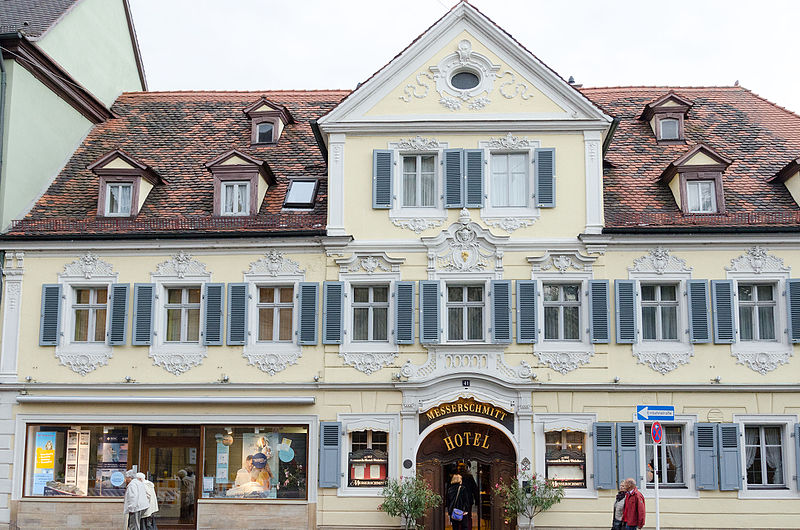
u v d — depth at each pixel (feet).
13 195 81.05
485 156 77.71
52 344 77.51
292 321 77.56
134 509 68.54
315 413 75.41
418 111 78.43
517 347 74.95
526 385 73.82
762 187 81.76
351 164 78.28
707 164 79.10
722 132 91.35
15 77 81.35
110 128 96.12
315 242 77.30
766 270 75.20
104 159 81.97
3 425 77.46
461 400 74.43
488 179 77.71
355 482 74.74
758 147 88.28
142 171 82.12
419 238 76.74
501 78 78.69
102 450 77.36
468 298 77.15
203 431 76.64
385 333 76.69
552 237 76.13
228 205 81.10
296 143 90.94
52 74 86.43
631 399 73.97
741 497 72.38
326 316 75.97
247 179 81.00
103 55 100.01
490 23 78.33
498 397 74.18
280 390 75.77
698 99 98.27
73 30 92.53
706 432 73.00
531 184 77.15
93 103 94.07
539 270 76.02
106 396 76.79
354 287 77.66
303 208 81.00
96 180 86.99
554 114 77.71
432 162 78.79
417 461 74.84
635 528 62.69
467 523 72.49
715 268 75.41
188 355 76.64
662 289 76.43
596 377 74.13
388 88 79.00
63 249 79.05
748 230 74.79
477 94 78.48
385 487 73.77
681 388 73.61
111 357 77.30
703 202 79.30
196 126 96.02
